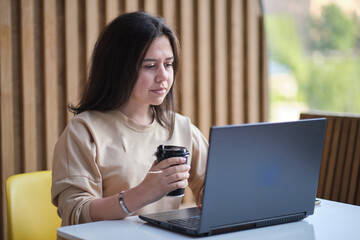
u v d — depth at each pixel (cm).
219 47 432
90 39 358
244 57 452
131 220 171
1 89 324
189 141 219
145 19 194
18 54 334
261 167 158
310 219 176
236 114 446
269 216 164
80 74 356
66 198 183
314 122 167
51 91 345
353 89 658
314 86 682
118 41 194
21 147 338
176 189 168
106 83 199
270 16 669
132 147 200
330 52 662
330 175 248
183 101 413
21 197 216
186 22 411
